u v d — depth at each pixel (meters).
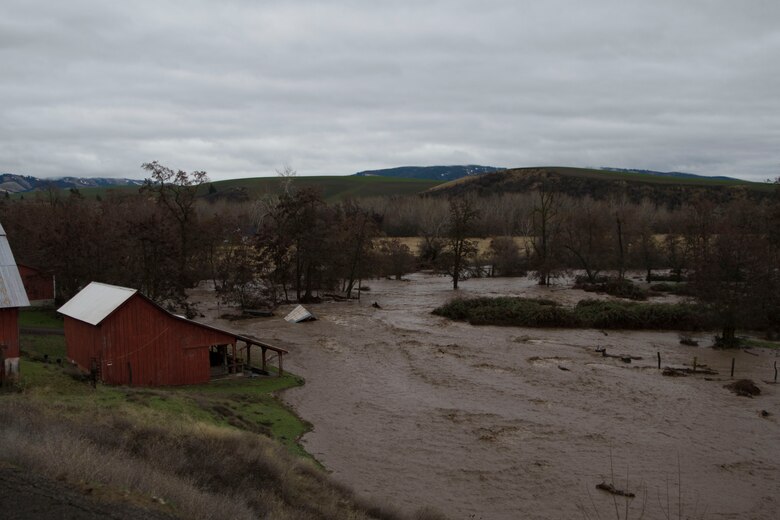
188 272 68.12
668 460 26.50
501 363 43.19
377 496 22.27
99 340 32.94
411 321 60.50
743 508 22.36
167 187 73.38
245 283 72.94
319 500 18.53
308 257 74.69
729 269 49.50
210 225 85.50
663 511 22.00
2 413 18.62
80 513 11.50
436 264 102.56
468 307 62.62
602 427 30.36
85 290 39.34
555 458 26.55
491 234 147.25
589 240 95.00
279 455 21.77
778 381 39.09
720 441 28.69
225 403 30.41
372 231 82.88
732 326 49.31
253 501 15.98
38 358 35.78
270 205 115.00
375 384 37.56
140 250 59.88
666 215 140.12
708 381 38.91
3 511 11.12
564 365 42.69
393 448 27.38
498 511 21.80
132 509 12.27
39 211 79.25
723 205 123.06
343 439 28.31
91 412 21.80
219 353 43.03
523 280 99.44
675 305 59.72
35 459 13.76
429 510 20.36
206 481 16.52
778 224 64.19
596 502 22.61
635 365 43.00
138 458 16.67
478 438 28.73
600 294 77.88
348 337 51.88
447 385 37.47
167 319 34.97
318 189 77.38
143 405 25.77
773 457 26.95
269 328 55.81
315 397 34.78
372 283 96.06
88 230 58.59
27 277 57.75
